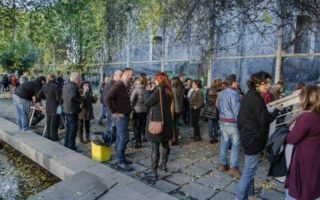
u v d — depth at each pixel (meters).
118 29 13.55
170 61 12.00
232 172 4.44
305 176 2.32
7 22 8.43
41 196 3.46
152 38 12.54
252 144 3.11
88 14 13.11
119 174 4.14
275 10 7.40
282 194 3.85
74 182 3.75
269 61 9.20
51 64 16.36
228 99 4.36
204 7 8.19
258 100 3.12
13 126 7.39
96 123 8.77
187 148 6.12
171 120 4.34
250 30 8.70
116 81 4.67
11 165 5.47
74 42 14.57
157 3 10.50
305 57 8.41
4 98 17.78
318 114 2.32
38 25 9.40
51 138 6.51
